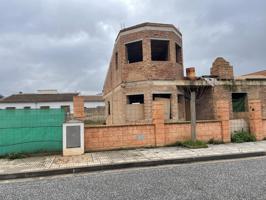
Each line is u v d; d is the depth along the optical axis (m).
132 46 18.44
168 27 17.47
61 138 11.19
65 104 44.16
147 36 17.02
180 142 12.45
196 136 12.80
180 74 18.34
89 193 6.11
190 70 18.20
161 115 12.34
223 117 13.16
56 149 11.12
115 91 20.88
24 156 10.61
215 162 9.48
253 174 7.33
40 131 11.05
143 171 8.37
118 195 5.84
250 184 6.31
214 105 17.56
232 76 18.53
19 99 43.72
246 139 13.55
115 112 20.89
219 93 17.80
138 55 19.89
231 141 13.38
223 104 13.23
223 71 18.28
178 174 7.68
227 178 6.96
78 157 10.30
